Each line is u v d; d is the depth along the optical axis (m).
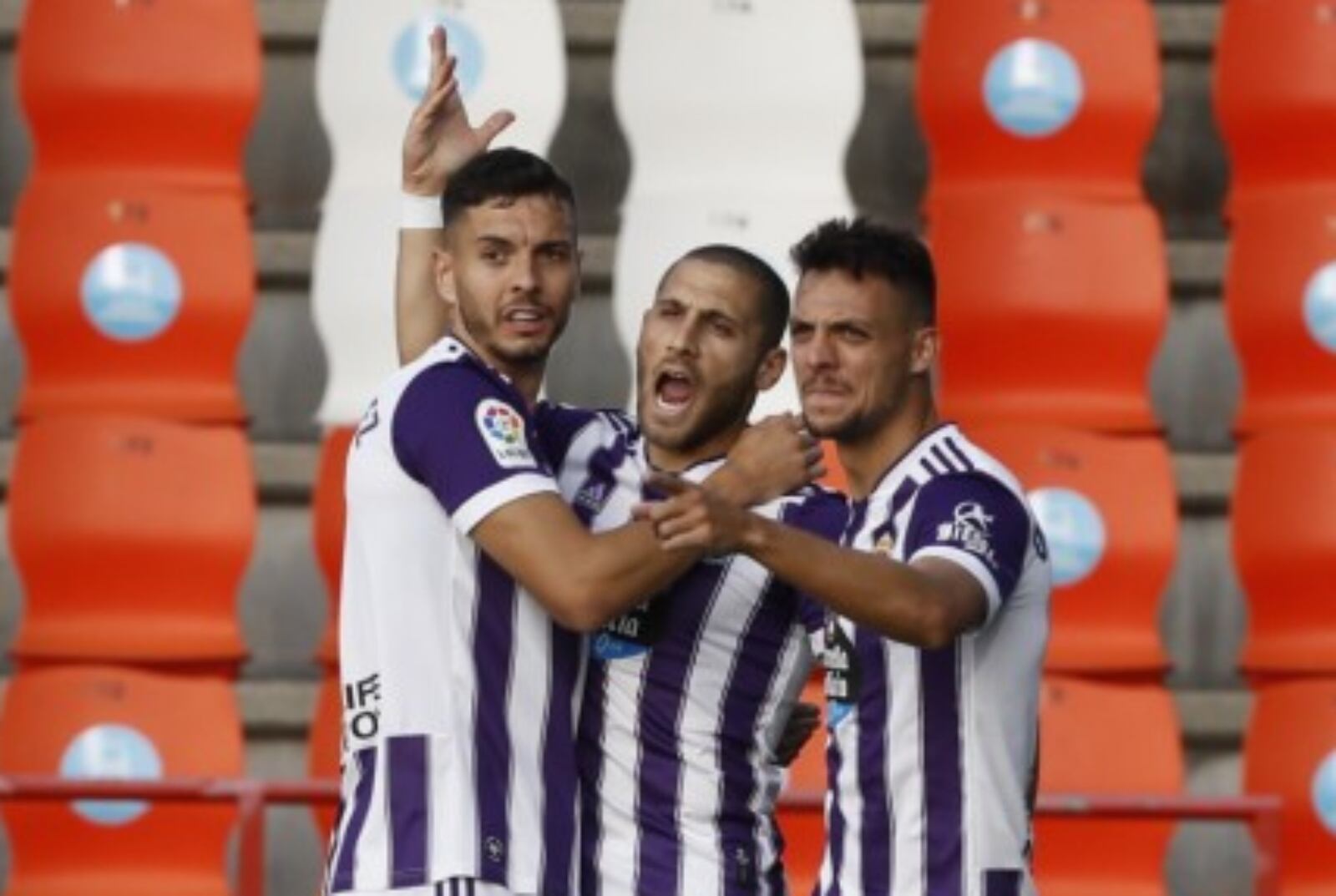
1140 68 21.45
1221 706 22.45
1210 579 23.03
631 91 20.67
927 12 21.72
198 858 20.56
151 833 20.50
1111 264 21.25
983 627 13.07
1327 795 20.83
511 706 13.28
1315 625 21.17
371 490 13.34
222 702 20.95
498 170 13.32
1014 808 13.22
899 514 13.08
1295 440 21.20
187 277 21.25
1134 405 21.34
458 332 13.52
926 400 13.30
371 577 13.34
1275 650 21.17
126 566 20.95
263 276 23.28
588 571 12.91
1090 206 21.36
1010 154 21.44
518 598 13.30
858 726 13.27
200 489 21.03
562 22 23.75
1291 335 21.44
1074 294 21.14
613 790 13.46
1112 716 20.81
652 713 13.45
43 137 21.61
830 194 20.61
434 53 14.35
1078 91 21.33
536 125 20.94
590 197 23.73
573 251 13.44
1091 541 20.83
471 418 13.16
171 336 21.28
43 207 21.38
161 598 21.05
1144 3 21.61
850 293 13.12
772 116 20.56
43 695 20.78
